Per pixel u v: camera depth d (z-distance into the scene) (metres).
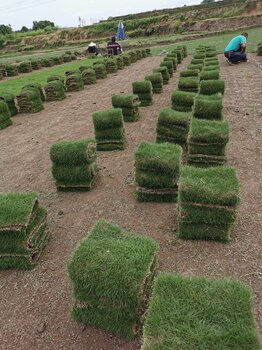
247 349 2.50
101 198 6.54
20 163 8.73
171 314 2.77
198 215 4.84
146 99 12.77
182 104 9.61
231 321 2.69
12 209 4.79
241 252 4.73
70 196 6.75
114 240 3.93
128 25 67.94
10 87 20.50
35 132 11.34
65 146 6.64
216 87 10.25
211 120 7.72
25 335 3.80
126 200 6.36
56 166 6.77
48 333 3.79
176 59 20.81
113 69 22.84
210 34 43.84
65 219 5.96
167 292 2.98
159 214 5.80
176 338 2.58
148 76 14.44
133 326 3.51
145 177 6.00
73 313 3.78
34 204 5.02
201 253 4.78
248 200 5.91
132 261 3.55
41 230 5.10
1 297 4.36
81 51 43.56
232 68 18.80
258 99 12.06
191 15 64.56
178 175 5.85
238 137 8.77
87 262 3.56
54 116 13.23
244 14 59.00
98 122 8.52
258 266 4.45
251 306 2.84
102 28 70.88
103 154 8.65
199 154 6.86
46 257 5.02
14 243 4.68
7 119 12.41
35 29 93.25
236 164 7.28
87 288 3.50
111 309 3.53
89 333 3.72
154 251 3.80
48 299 4.26
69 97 16.62
